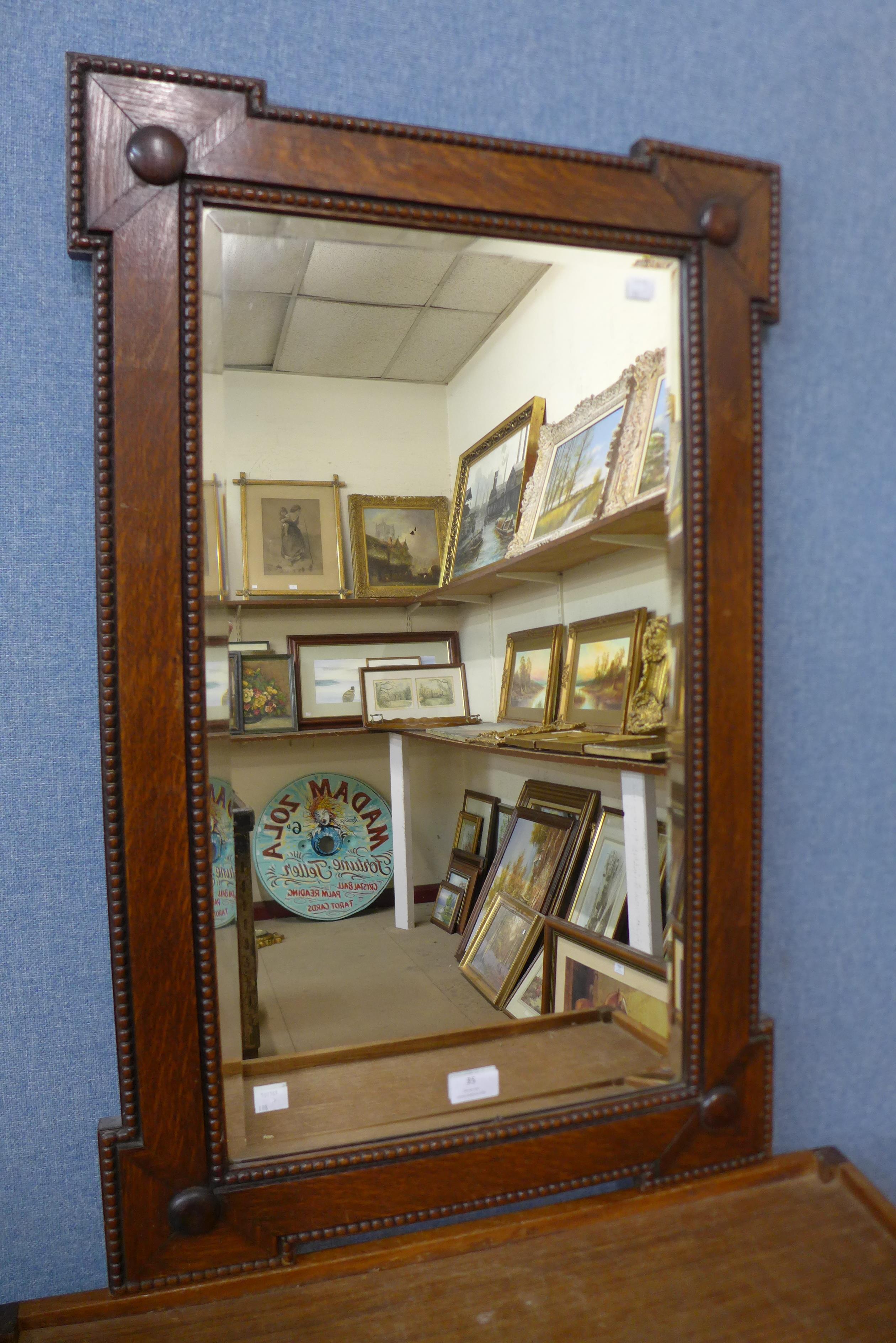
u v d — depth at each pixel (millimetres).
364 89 823
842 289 1006
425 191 798
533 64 874
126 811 747
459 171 807
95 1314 757
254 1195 792
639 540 1339
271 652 1460
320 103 811
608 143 903
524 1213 896
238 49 786
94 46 749
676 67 924
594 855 1413
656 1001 1100
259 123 751
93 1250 801
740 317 909
